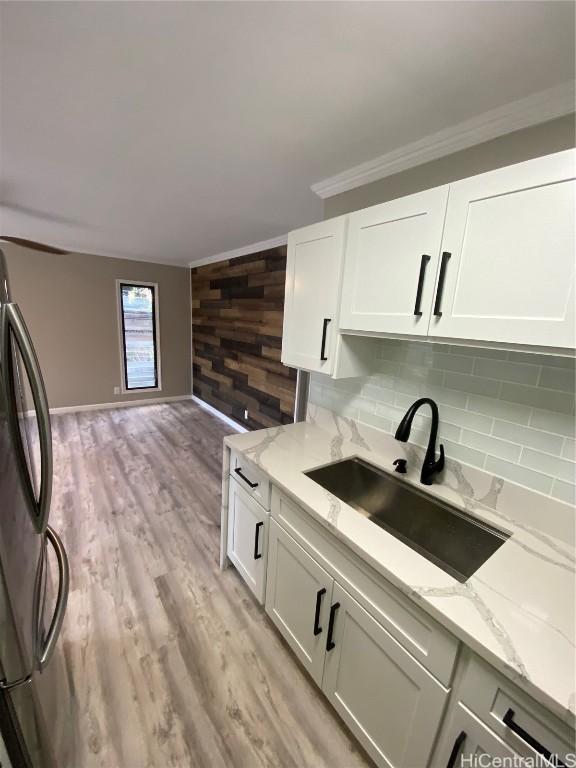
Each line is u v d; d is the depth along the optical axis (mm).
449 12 782
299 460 1601
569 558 1031
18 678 746
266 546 1576
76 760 1151
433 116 1205
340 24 833
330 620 1200
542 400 1128
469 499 1328
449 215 1026
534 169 848
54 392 4574
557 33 824
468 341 1030
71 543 2186
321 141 1416
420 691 911
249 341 3990
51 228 3074
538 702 677
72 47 945
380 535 1084
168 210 2445
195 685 1397
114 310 4777
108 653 1505
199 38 902
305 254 1601
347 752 1208
